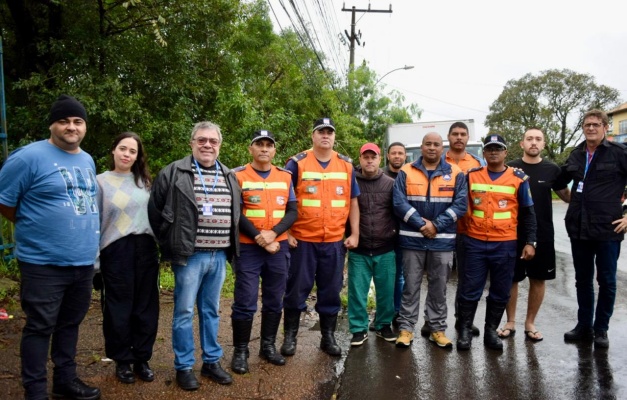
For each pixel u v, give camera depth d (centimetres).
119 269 362
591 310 497
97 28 849
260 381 393
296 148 1253
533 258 501
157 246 396
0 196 311
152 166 831
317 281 464
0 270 606
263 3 1486
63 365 346
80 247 325
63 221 318
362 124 2297
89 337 466
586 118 476
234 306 414
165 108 893
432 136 471
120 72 853
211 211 367
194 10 868
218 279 382
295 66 1634
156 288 383
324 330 465
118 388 367
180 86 887
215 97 998
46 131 768
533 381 402
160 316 545
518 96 4766
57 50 810
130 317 373
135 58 868
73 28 827
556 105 4712
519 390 385
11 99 880
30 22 845
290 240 449
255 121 1013
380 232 479
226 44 1009
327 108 1731
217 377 383
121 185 368
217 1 895
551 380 404
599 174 473
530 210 478
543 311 619
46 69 862
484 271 480
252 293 412
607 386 393
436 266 475
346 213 458
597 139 472
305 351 464
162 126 839
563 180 511
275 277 425
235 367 405
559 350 473
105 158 793
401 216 470
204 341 387
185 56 885
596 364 438
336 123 1731
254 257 415
